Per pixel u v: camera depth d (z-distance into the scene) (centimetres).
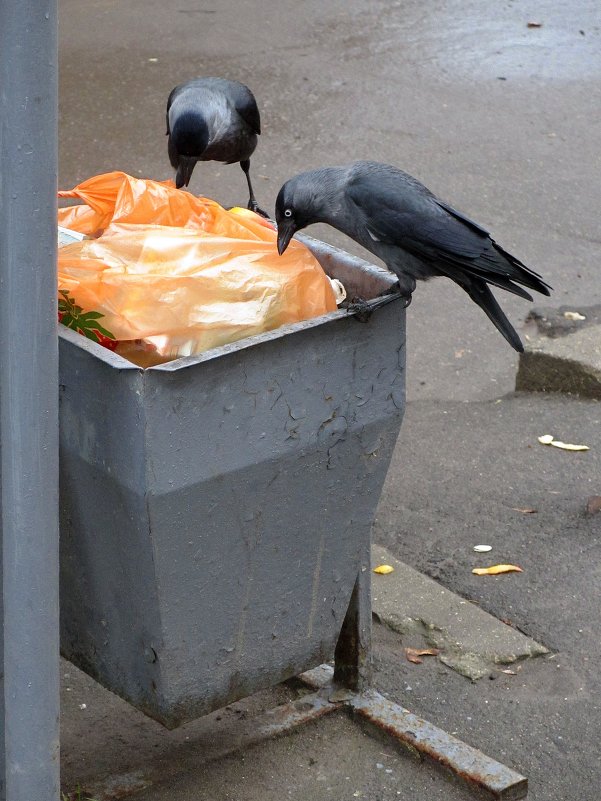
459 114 1140
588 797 385
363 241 425
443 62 1274
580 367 662
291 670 373
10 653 302
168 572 323
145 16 1389
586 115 1149
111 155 1027
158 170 1000
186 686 347
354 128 1100
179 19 1383
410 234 407
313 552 357
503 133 1097
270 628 359
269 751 397
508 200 956
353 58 1277
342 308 356
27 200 268
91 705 423
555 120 1134
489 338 750
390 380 348
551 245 878
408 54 1293
